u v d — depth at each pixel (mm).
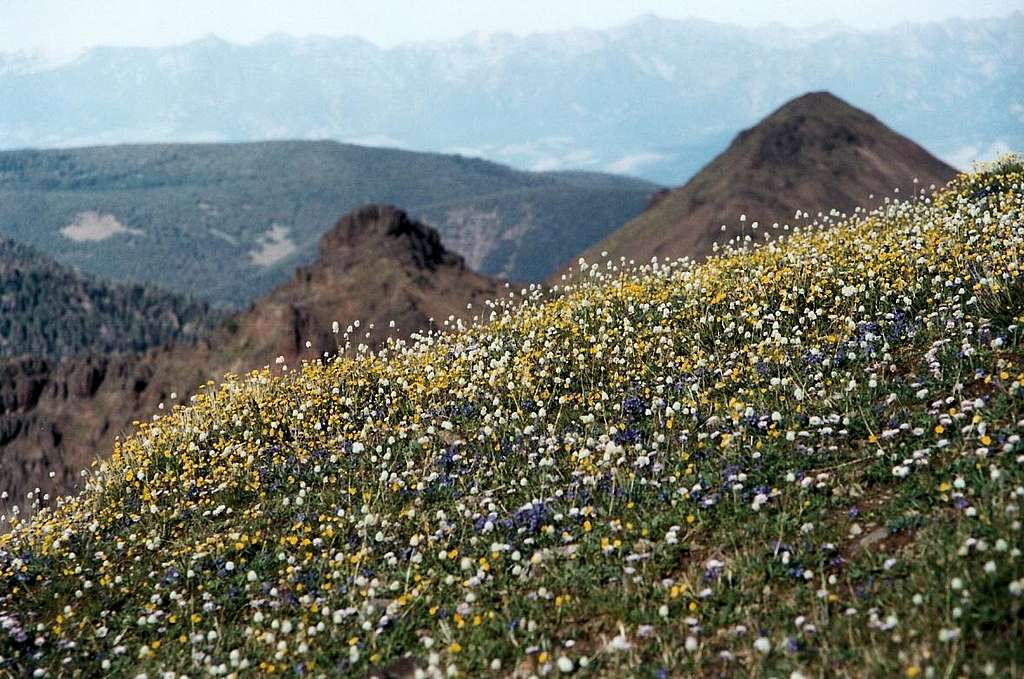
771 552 11477
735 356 16891
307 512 15703
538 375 18234
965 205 21203
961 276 16562
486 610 12031
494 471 15500
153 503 16922
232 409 20469
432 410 18188
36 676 12664
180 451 19078
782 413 14523
